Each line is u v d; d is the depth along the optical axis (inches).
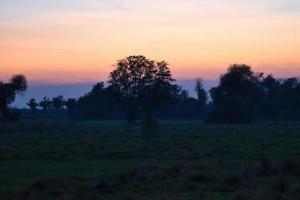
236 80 6102.4
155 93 5492.1
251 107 5964.6
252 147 1930.4
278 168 1090.7
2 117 5733.3
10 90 5718.5
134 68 5482.3
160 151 1811.0
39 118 7411.4
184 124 5452.8
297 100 6978.4
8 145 2229.3
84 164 1434.5
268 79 7175.2
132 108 5521.7
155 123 3139.8
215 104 6008.9
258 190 811.4
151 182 971.3
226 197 804.6
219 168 1221.7
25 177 1149.1
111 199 814.5
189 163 1381.6
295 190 811.4
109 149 1905.8
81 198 822.5
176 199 789.9
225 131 3496.6
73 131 3917.3
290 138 2519.7
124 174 1050.1
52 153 1759.4
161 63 5561.0
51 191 882.1
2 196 857.5
